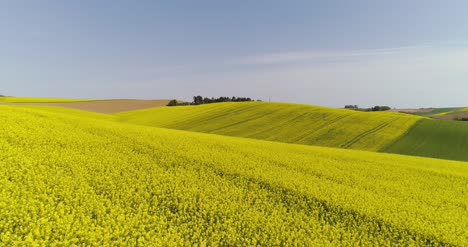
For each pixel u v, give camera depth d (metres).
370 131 51.16
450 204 17.86
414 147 44.97
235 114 63.88
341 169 22.58
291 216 14.61
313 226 13.77
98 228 11.28
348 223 14.62
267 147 27.25
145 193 14.46
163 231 12.09
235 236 12.50
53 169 15.03
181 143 23.53
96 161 17.08
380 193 18.44
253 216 14.15
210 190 15.99
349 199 16.81
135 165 17.78
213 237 12.26
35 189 13.04
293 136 48.81
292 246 12.48
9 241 9.98
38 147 17.38
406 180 21.34
